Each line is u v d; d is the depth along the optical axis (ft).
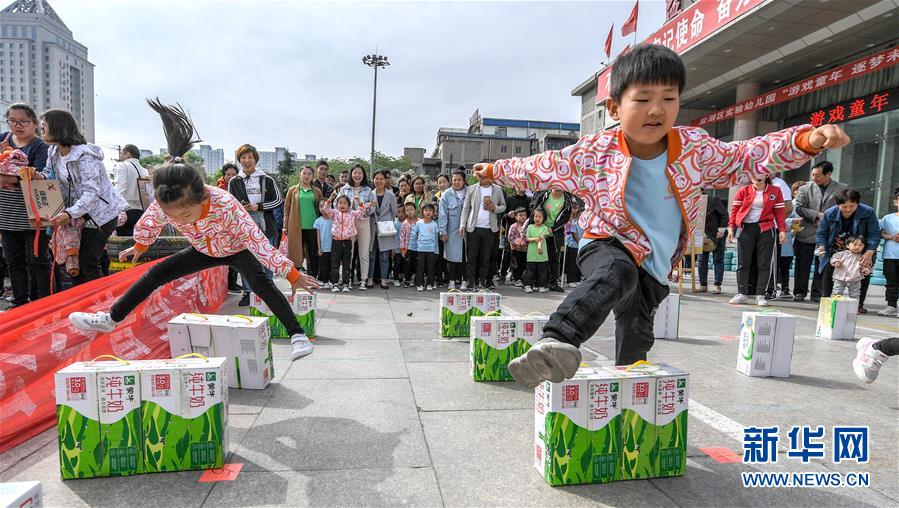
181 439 6.47
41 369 8.45
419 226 23.95
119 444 6.40
